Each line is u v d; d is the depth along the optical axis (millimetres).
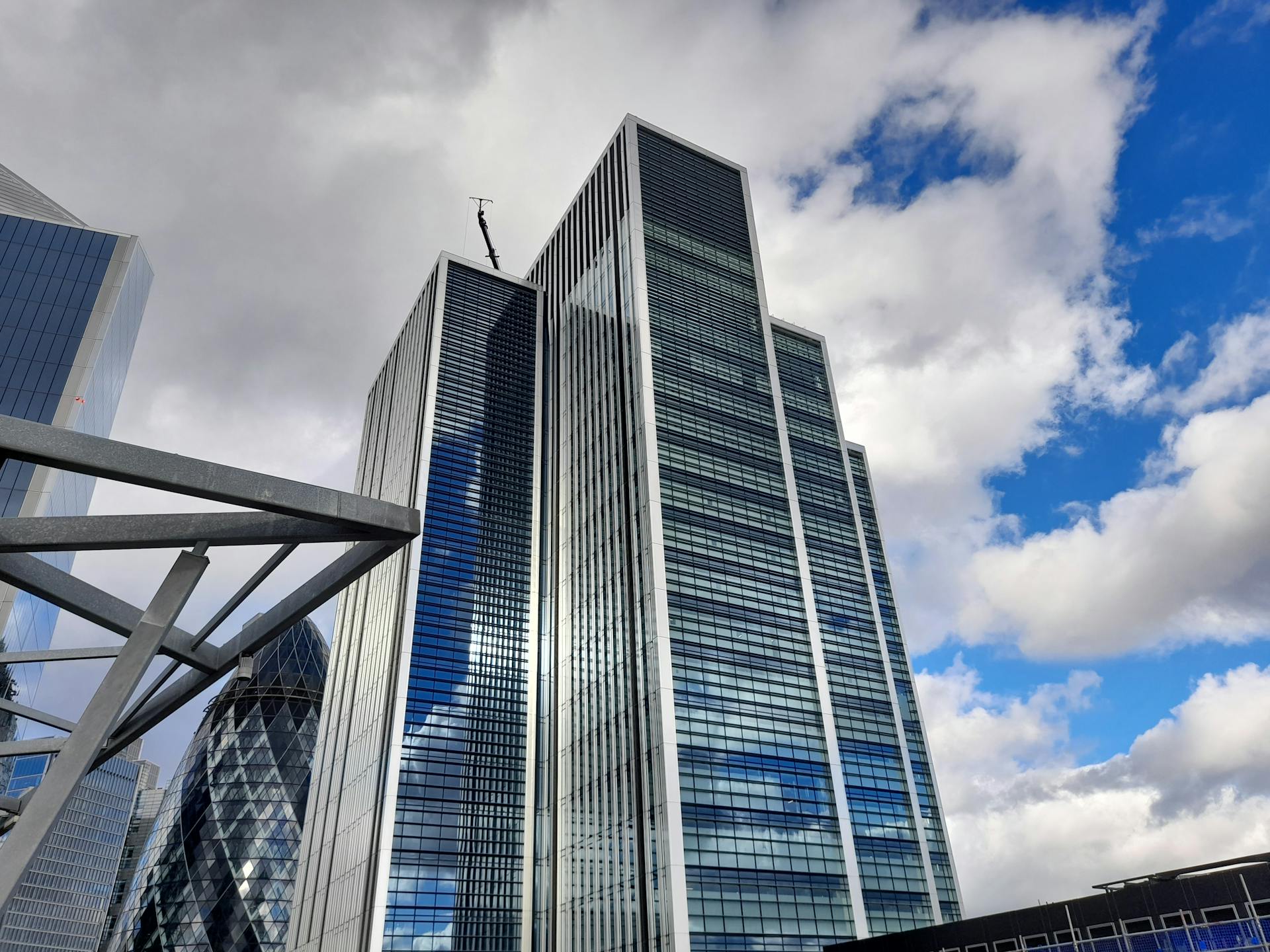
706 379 108750
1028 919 48406
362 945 89062
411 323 150750
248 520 24328
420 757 100062
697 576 91938
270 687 191875
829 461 123562
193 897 163625
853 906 81000
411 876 92562
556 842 95250
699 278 118625
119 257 132750
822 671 94750
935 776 109312
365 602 128875
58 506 110250
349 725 118188
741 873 76188
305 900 115062
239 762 181000
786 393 126375
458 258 144125
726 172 134500
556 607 113000
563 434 124000
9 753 34719
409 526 24828
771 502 104000
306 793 180000
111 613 28125
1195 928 40781
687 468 99438
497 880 95500
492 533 119562
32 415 114938
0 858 18234
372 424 159625
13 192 144875
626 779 84562
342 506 23641
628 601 93375
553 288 142875
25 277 126250
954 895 96688
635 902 77250
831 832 84125
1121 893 44156
